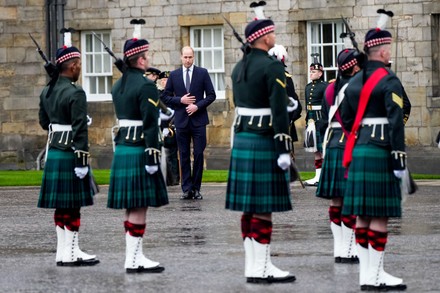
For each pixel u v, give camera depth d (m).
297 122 29.20
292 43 29.50
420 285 11.88
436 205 19.34
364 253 11.75
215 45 30.75
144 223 13.03
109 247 15.07
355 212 11.68
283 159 11.90
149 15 31.11
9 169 31.62
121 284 12.23
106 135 31.61
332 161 13.61
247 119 12.11
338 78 13.64
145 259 12.99
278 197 12.04
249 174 12.05
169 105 21.14
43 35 31.72
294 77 29.53
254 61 12.05
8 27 31.61
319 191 13.65
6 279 12.70
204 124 21.11
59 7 31.70
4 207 20.33
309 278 12.38
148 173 12.88
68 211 13.59
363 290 11.68
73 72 13.68
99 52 31.94
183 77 21.16
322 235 15.73
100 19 31.53
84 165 13.42
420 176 26.28
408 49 28.02
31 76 31.69
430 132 27.83
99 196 21.95
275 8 29.62
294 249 14.49
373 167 11.70
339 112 13.30
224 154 29.94
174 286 12.04
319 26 29.50
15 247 15.27
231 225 17.02
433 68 27.89
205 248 14.71
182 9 30.73
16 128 31.72
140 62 13.03
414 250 14.22
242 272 12.81
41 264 13.75
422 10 27.83
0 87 31.62
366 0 28.44
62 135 13.55
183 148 21.11
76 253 13.62
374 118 11.76
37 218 18.59
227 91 30.27
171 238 15.70
